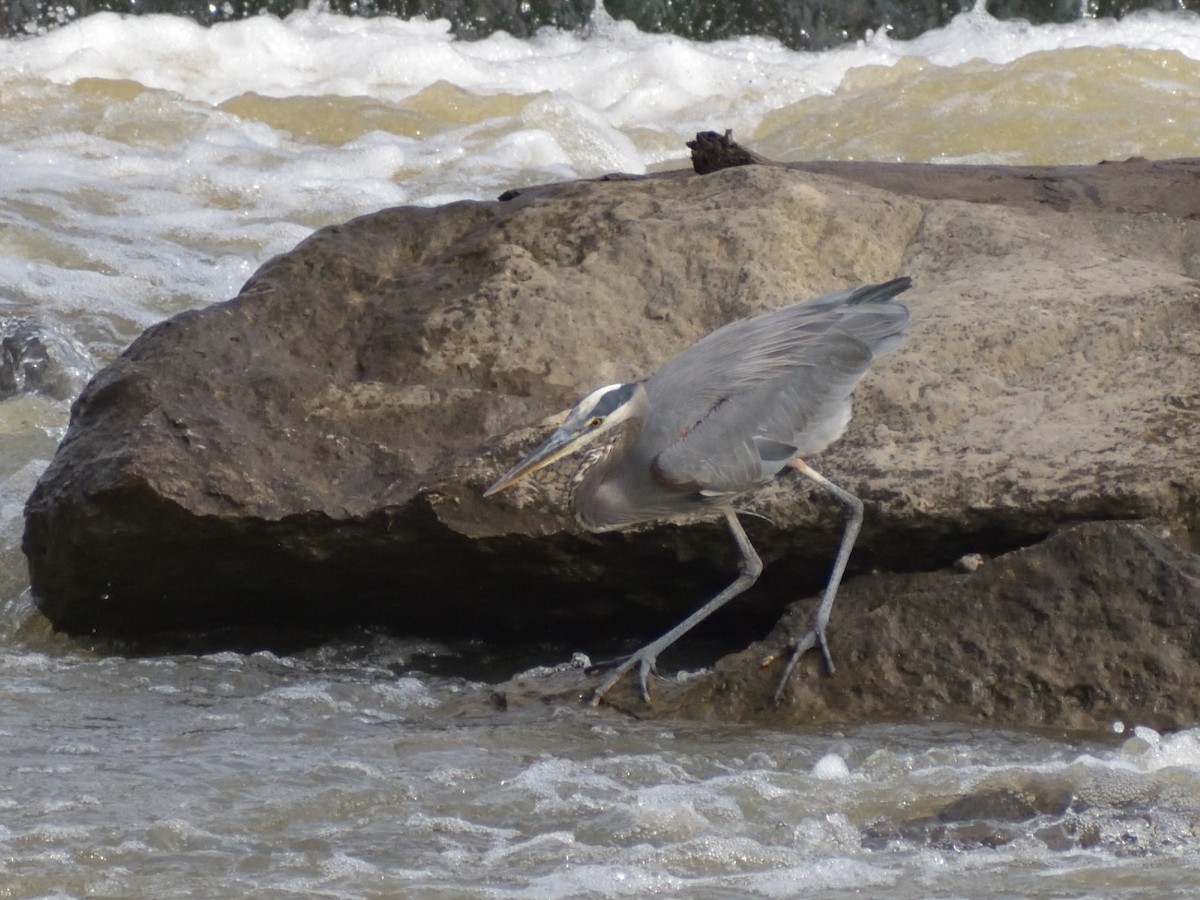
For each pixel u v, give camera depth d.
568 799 9.32
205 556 12.65
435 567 12.42
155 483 12.24
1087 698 10.28
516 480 11.50
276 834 8.89
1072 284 13.31
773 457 10.52
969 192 15.40
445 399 12.93
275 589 12.98
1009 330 12.61
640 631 12.91
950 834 8.73
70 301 20.89
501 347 13.35
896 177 15.64
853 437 11.96
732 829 8.86
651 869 8.38
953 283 13.59
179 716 11.30
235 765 9.98
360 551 12.41
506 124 28.23
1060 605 10.45
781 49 31.78
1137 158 16.27
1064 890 7.95
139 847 8.66
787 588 12.09
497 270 13.92
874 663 10.61
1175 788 9.06
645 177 15.51
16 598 14.31
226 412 12.88
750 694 10.77
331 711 11.48
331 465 12.62
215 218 24.11
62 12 31.34
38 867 8.38
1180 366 12.18
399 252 14.52
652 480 10.59
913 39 31.61
